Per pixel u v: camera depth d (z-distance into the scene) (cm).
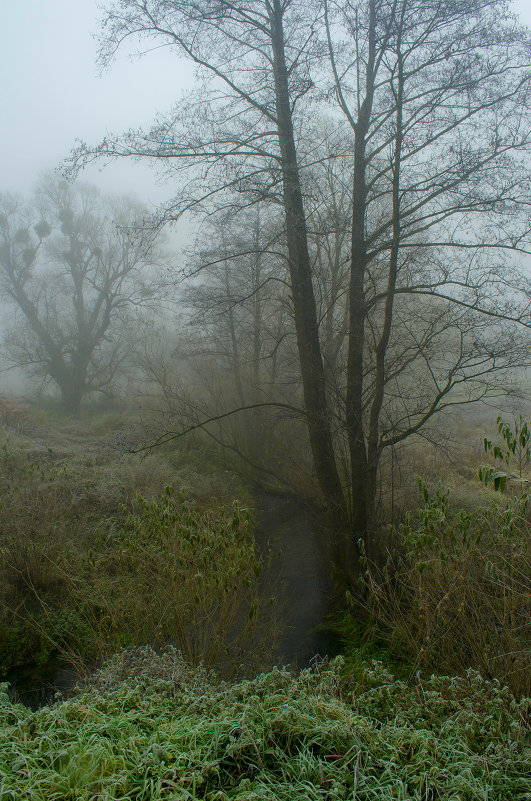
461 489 952
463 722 321
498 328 723
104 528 870
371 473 786
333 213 1001
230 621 543
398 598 646
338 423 848
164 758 276
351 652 621
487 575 509
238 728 291
